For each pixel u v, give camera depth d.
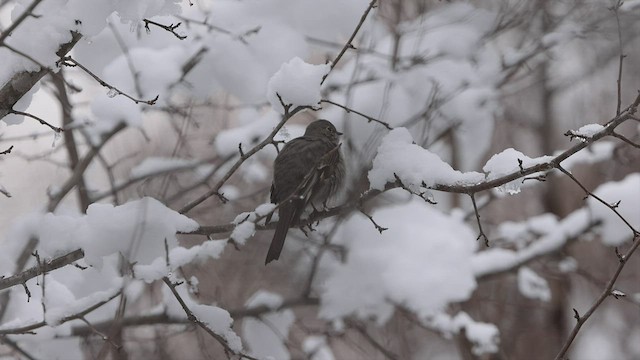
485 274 13.45
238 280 14.33
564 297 16.25
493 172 6.72
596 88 17.34
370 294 12.26
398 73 12.55
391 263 12.40
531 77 15.98
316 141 9.70
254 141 12.48
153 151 13.45
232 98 13.38
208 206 13.59
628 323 18.25
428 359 16.16
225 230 7.57
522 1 13.27
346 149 11.91
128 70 11.37
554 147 17.11
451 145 14.29
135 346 12.95
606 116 17.30
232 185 14.62
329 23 11.12
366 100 12.23
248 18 11.30
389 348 13.70
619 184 13.11
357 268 12.48
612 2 12.51
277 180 9.48
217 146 12.46
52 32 6.77
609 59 16.02
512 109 16.70
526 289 13.60
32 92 7.62
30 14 5.96
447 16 13.44
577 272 14.08
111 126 11.27
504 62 13.26
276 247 8.23
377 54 12.14
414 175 7.10
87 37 7.28
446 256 12.49
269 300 12.52
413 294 12.09
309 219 8.71
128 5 6.85
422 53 12.50
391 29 13.30
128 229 7.14
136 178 12.10
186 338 13.38
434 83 12.40
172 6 7.31
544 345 15.61
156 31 11.62
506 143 17.05
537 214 17.16
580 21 13.60
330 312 12.30
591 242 17.41
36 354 9.94
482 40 13.06
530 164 6.59
